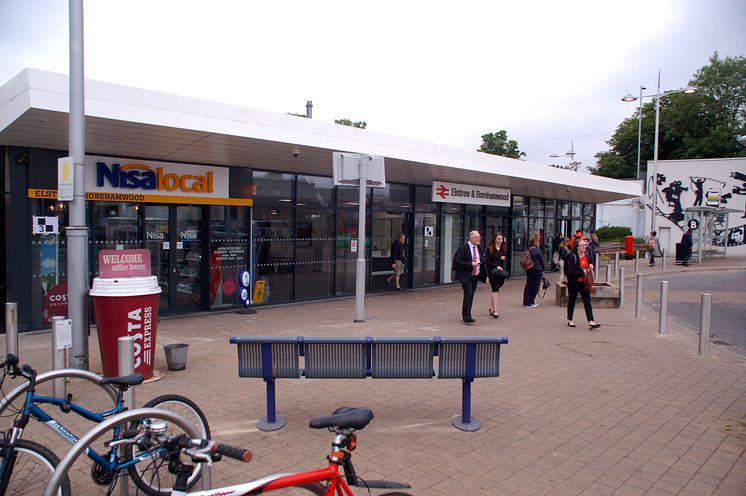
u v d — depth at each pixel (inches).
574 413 221.8
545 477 164.4
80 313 249.1
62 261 387.5
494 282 449.4
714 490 158.1
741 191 1327.5
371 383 259.9
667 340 370.6
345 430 109.5
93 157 395.9
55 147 371.6
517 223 845.8
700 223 1149.1
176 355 272.8
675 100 2016.5
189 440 101.0
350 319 433.7
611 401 237.8
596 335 382.9
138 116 307.4
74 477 161.0
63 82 280.1
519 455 179.9
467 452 181.6
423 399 237.3
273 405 202.7
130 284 244.8
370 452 180.2
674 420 215.5
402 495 111.5
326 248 551.5
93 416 144.1
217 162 453.7
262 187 497.0
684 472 169.6
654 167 1247.5
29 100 270.7
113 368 244.1
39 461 130.0
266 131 364.8
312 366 200.7
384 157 458.3
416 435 195.8
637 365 301.6
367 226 593.9
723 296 615.5
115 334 243.0
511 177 613.9
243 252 486.9
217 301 471.5
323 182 546.3
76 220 247.1
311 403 229.3
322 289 549.0
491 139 2070.6
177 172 439.5
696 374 284.5
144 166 419.8
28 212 371.6
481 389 252.5
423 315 458.0
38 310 378.0
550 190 786.8
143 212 424.5
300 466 169.3
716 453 184.2
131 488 150.3
